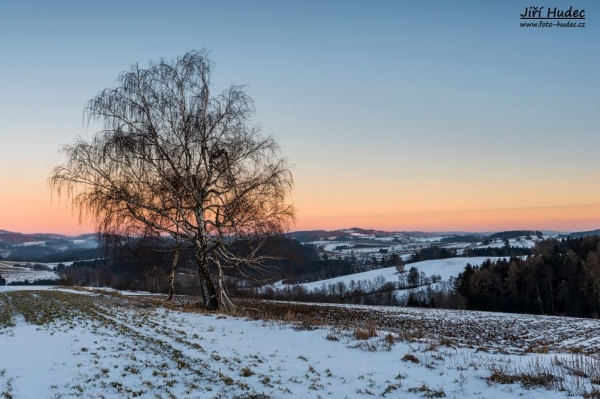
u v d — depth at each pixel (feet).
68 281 282.36
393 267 450.30
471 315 118.93
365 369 32.78
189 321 63.05
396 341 42.01
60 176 70.69
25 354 42.65
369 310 122.21
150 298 123.65
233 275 87.35
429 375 30.25
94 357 39.86
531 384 25.90
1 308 97.30
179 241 81.71
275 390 28.53
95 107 70.49
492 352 37.73
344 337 45.24
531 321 109.09
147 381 31.30
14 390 30.32
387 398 26.37
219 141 74.13
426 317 107.86
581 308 241.55
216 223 77.10
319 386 29.17
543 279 258.37
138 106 70.90
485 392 25.77
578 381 25.16
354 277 399.03
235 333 51.31
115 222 73.87
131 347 44.32
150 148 72.08
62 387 30.68
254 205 75.36
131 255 81.05
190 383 30.55
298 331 49.65
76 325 62.34
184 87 73.61
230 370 33.83
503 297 267.39
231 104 74.59
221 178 75.66
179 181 74.28
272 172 75.41
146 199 74.49
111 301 104.53
